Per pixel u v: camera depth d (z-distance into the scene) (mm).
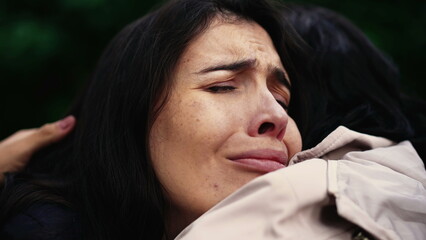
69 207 1190
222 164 1071
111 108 1223
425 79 2562
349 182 958
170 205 1148
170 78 1129
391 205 942
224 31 1167
